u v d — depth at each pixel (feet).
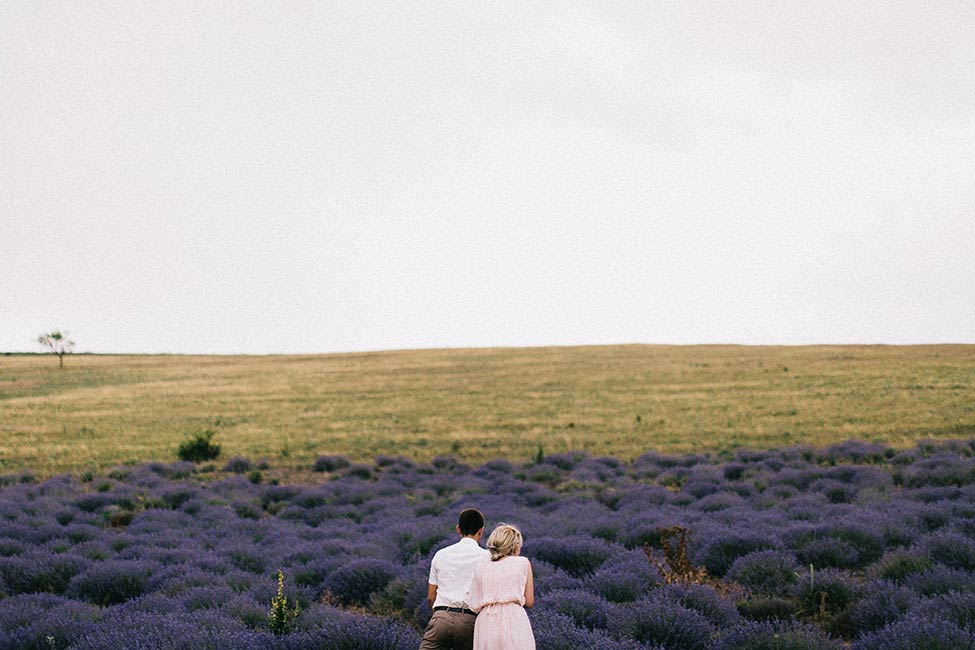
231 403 188.14
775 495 67.31
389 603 33.99
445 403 178.29
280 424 155.94
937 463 76.33
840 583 31.37
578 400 173.17
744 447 112.78
